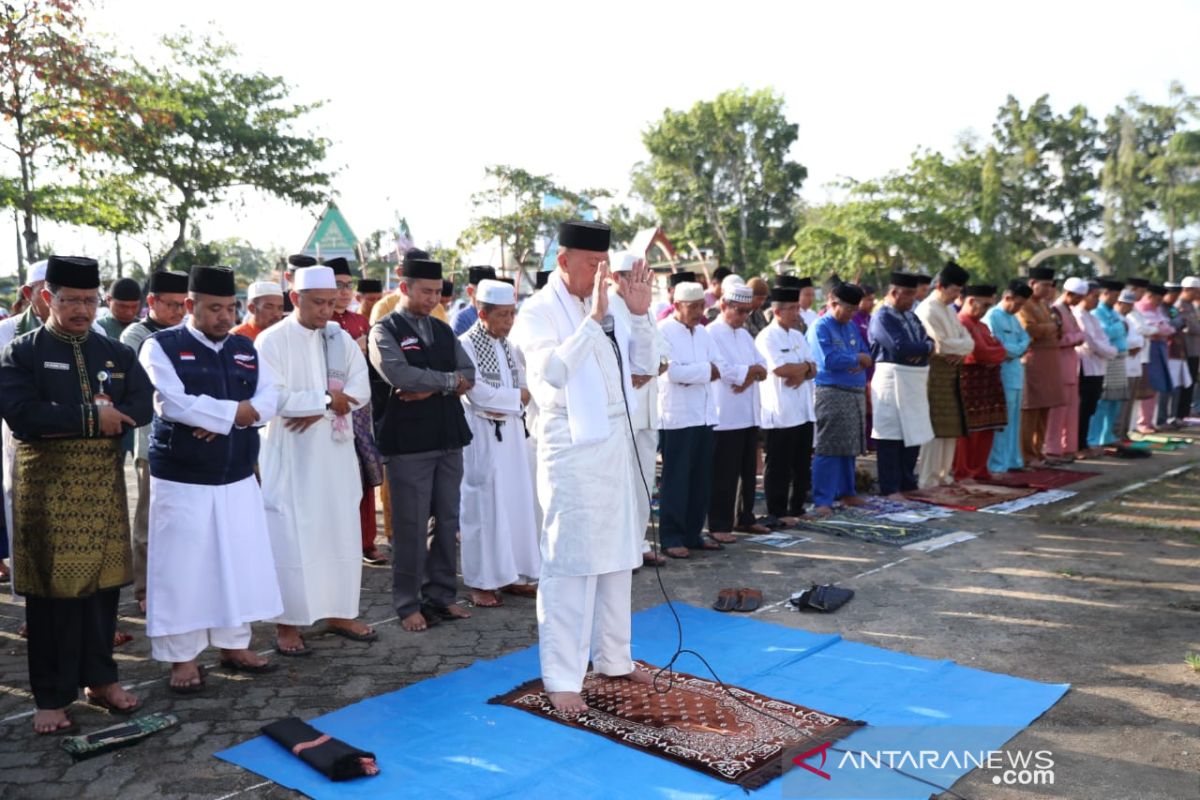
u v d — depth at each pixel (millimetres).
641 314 4453
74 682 4070
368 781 3549
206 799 3457
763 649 4961
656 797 3389
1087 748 3768
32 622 4020
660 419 6895
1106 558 6723
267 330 5059
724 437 7332
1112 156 52562
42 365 3945
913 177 44344
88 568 3984
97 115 16047
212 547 4465
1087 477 9836
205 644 4582
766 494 8047
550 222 33625
